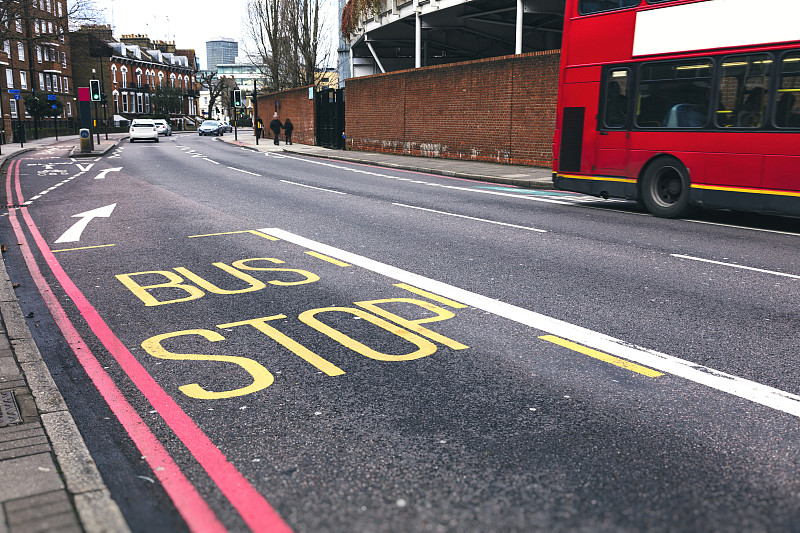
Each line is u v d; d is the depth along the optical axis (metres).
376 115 32.00
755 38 10.17
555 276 7.08
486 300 6.14
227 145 45.16
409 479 3.06
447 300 6.16
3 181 19.14
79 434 3.52
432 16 29.84
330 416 3.77
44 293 6.62
